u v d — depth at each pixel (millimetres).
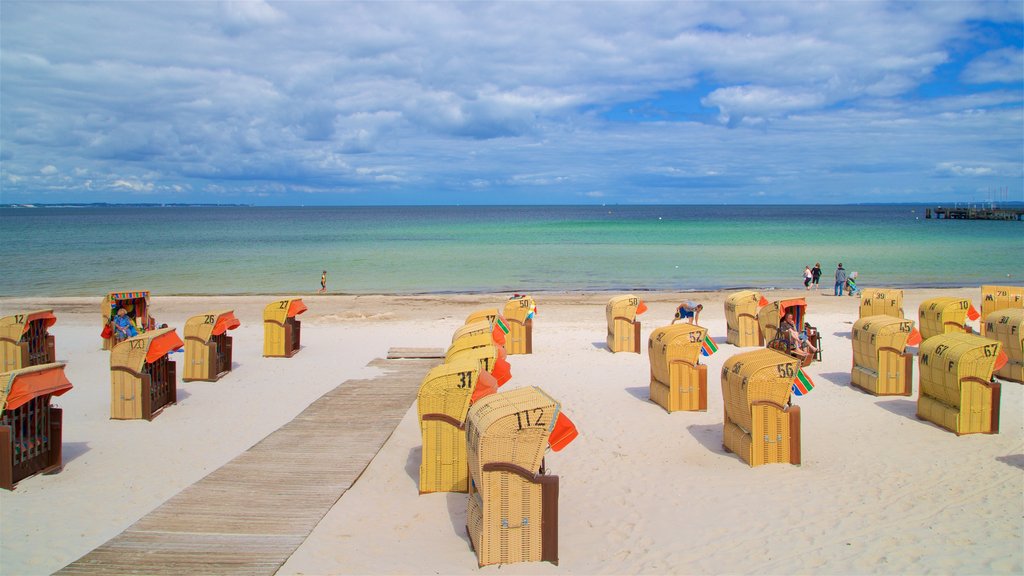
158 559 6898
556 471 9594
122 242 69250
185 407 12836
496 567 6844
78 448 10477
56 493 8734
